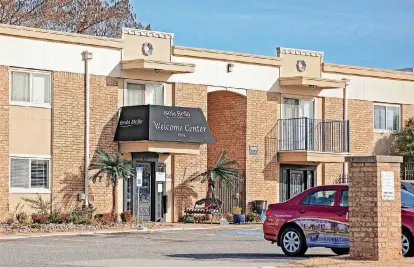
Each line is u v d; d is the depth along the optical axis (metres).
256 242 27.11
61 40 34.81
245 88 40.16
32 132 34.09
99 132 35.75
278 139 41.09
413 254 21.28
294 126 41.16
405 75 45.78
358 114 43.97
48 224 32.22
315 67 42.75
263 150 40.62
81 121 35.28
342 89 43.44
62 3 54.97
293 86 41.69
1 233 29.66
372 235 19.62
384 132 44.91
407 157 44.41
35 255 21.80
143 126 35.59
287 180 41.53
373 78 44.62
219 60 39.38
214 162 41.12
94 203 35.31
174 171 37.78
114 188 35.47
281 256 22.22
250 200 40.00
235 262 20.17
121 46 36.47
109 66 36.16
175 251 23.56
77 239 27.64
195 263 19.77
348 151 41.97
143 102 37.19
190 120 36.97
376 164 19.66
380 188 19.64
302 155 40.31
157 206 37.16
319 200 22.16
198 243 26.50
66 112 34.91
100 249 23.84
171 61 37.78
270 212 22.69
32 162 34.06
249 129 40.22
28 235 29.05
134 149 35.94
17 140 33.69
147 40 37.31
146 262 19.89
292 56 41.88
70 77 35.06
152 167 37.22
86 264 19.38
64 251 23.08
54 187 34.44
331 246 21.64
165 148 36.25
